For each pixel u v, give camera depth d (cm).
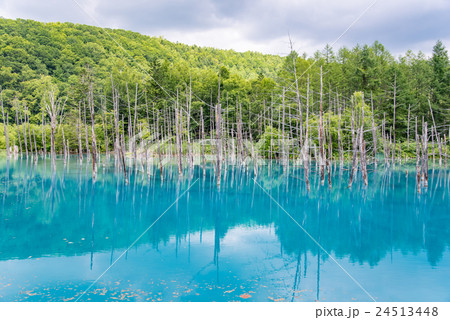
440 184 3125
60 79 9475
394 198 2408
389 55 8475
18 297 814
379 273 1010
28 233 1416
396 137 6350
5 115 7988
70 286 887
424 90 6800
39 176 3303
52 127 4131
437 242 1365
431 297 851
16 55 9475
